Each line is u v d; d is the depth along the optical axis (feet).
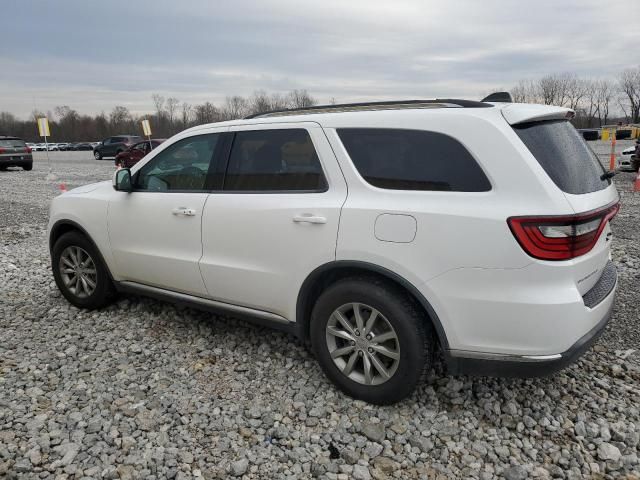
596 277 10.28
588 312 9.21
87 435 9.77
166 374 12.14
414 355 9.87
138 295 16.48
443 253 9.28
